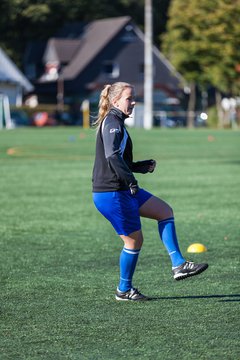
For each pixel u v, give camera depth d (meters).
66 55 193.50
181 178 47.78
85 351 14.25
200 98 191.50
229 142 87.38
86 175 49.69
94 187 17.44
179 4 135.25
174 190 41.34
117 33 190.38
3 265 22.28
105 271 21.42
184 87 176.25
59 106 172.50
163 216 17.80
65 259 23.22
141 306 17.41
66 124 162.38
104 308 17.27
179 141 88.25
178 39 136.00
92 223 30.53
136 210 17.47
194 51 134.50
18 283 19.88
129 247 17.69
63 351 14.27
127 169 16.67
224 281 19.89
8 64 163.12
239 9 132.00
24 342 14.84
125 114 17.17
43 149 73.62
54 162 59.62
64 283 19.88
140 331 15.44
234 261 22.62
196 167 55.53
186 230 28.45
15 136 97.25
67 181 46.06
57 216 32.38
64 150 72.44
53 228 29.28
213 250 24.47
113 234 27.97
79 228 29.30
